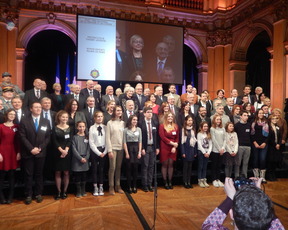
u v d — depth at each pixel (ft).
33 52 32.07
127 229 8.74
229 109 16.99
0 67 26.00
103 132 12.73
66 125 12.17
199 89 34.37
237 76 32.07
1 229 8.67
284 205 11.28
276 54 25.08
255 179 2.96
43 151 11.49
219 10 32.55
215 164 14.48
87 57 25.34
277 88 24.93
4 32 26.17
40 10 27.68
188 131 14.21
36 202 11.48
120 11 30.04
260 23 27.76
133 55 27.04
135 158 13.07
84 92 16.39
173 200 11.91
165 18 31.76
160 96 17.62
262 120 15.35
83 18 25.16
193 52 37.04
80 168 12.05
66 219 9.55
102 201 11.69
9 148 11.12
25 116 11.60
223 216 2.66
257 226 2.09
